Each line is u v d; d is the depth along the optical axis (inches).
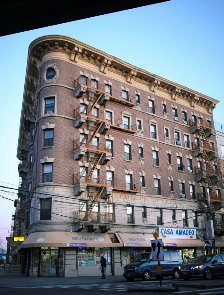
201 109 1910.7
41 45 1305.4
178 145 1659.7
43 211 1121.4
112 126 1347.2
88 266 1120.2
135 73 1519.4
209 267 767.1
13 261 1964.8
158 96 1651.1
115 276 1112.2
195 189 1654.8
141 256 915.4
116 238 1229.7
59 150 1181.1
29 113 1827.0
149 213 1392.7
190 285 565.6
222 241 1660.9
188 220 1547.7
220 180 1781.5
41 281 862.5
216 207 1710.1
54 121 1218.0
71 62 1328.7
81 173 1211.9
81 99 1304.1
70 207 1136.8
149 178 1451.8
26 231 1390.3
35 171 1251.2
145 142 1498.5
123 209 1302.9
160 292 498.3
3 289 611.8
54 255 1097.4
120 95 1460.4
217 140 1957.4
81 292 537.6
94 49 1358.3
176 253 939.3
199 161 1756.9
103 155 1274.6
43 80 1291.8
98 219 1200.8
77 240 1088.8
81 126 1256.8
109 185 1243.8
